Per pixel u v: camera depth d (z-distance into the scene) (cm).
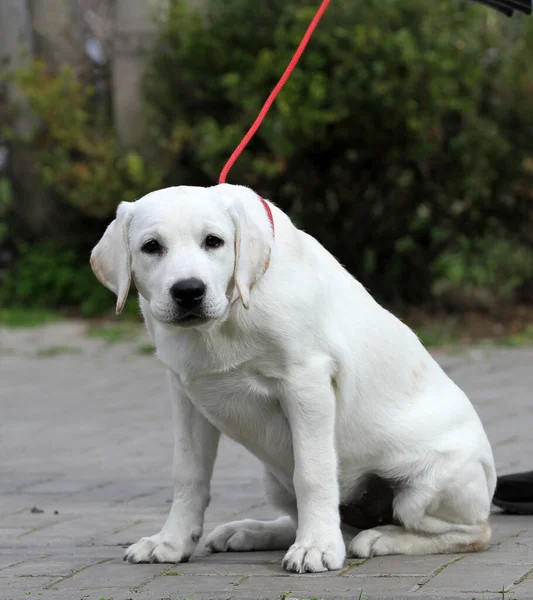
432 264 1593
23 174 1753
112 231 465
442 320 1546
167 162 1616
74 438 909
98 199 1570
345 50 1418
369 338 497
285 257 464
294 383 463
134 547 498
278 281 457
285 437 484
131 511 639
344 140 1477
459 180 1491
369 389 495
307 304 462
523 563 474
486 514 513
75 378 1245
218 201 451
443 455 500
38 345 1465
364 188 1523
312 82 1399
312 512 469
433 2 1475
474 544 509
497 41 1543
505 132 1515
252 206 466
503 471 718
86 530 588
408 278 1611
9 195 1780
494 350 1359
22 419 1010
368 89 1404
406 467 502
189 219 442
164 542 495
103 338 1493
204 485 505
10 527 598
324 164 1515
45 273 1684
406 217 1538
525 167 1501
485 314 1593
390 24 1455
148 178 1566
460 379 1155
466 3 1484
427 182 1510
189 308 431
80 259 1731
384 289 1603
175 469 502
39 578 468
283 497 526
